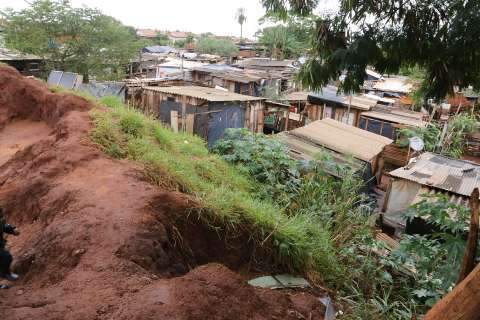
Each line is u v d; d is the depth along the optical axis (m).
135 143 6.03
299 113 22.14
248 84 27.55
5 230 3.40
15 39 21.39
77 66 22.28
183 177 5.28
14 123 8.54
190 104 15.59
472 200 2.60
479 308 1.79
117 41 23.69
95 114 6.90
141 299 2.70
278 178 7.50
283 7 3.94
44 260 3.50
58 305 2.64
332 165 8.07
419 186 10.00
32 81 9.23
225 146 8.52
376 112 21.20
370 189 14.17
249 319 2.92
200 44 54.22
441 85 3.46
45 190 4.76
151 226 3.77
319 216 6.09
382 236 7.61
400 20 3.32
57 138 6.20
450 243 3.75
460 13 2.93
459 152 16.75
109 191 4.38
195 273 3.19
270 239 4.48
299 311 3.41
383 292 4.54
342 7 3.54
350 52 3.42
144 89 17.55
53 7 21.95
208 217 4.34
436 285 4.22
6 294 3.00
